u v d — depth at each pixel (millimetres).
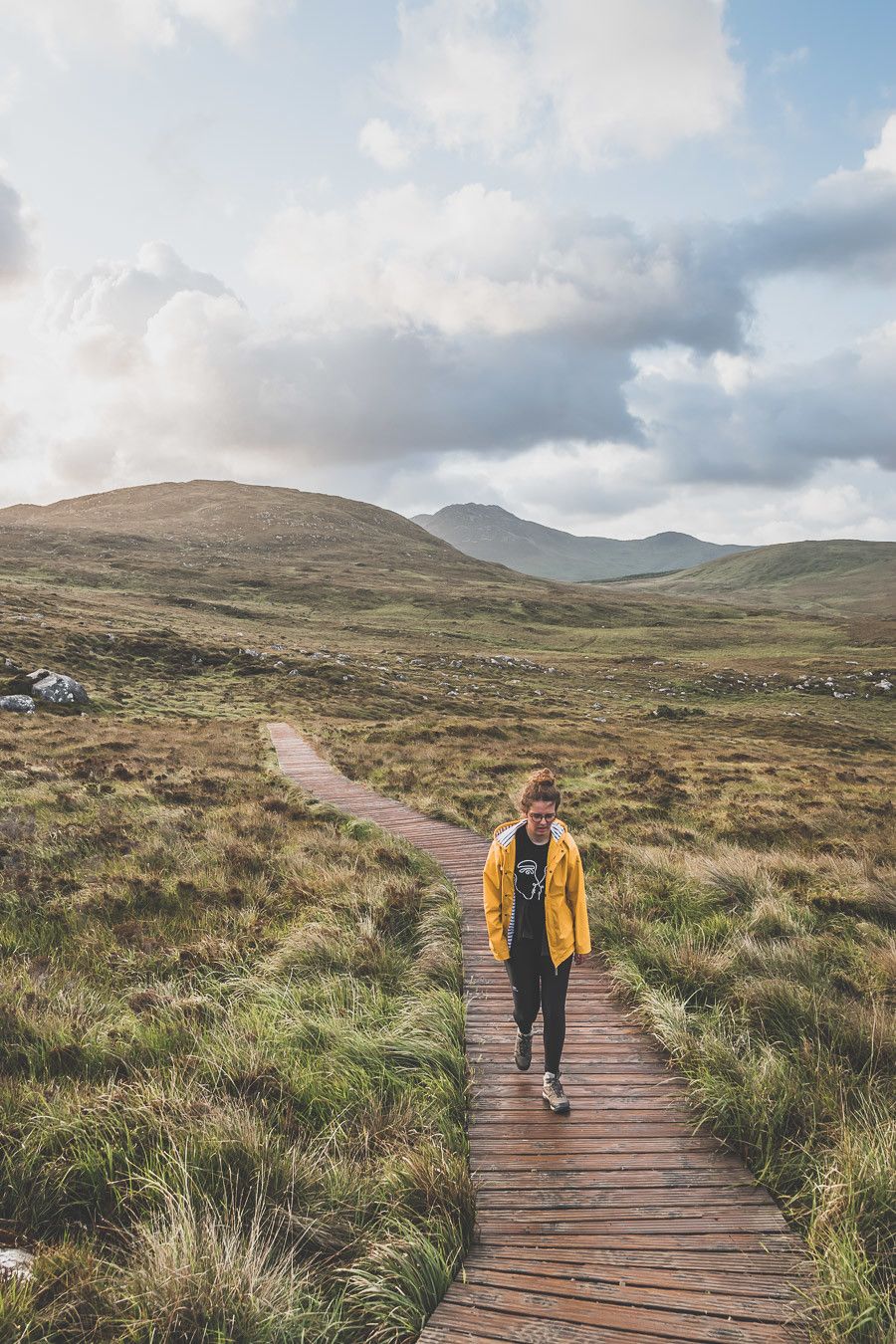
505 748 29438
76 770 19062
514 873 4879
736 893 10047
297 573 147125
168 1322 2922
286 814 15344
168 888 9953
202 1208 3650
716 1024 5809
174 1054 5375
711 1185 4145
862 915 9547
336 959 7391
